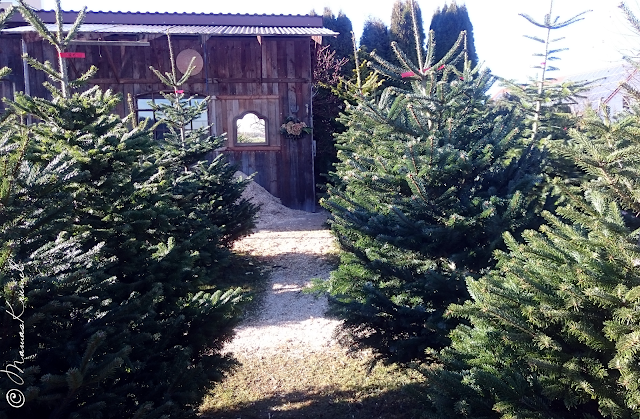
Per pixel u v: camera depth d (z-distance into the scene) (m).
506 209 4.61
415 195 4.73
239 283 8.91
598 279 2.46
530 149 5.80
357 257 5.00
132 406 3.21
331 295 4.95
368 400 4.90
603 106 2.70
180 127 8.88
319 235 12.24
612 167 2.53
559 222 2.89
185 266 4.37
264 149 15.19
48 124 4.43
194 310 3.98
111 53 14.40
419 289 4.46
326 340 6.46
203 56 14.73
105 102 4.88
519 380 2.72
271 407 4.87
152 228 4.93
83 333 2.90
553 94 8.36
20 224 2.66
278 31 14.26
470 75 6.89
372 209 5.31
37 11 13.91
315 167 18.16
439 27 21.67
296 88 15.16
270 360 5.94
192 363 3.96
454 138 5.32
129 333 3.16
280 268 9.77
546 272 2.80
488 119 6.84
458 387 2.97
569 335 2.65
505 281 3.25
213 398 5.08
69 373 2.31
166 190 6.06
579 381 2.47
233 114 15.03
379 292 4.43
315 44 17.38
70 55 4.77
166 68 14.61
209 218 9.01
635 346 2.24
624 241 2.42
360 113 5.47
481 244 4.73
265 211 14.36
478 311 2.90
